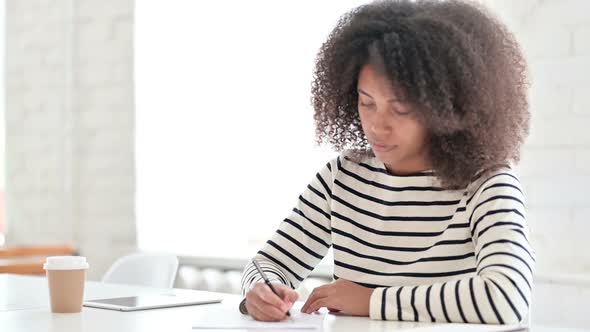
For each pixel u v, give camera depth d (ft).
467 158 4.50
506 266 4.04
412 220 4.67
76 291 4.59
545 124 7.63
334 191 4.99
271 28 9.66
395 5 4.75
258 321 4.14
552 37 7.55
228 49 10.09
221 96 10.20
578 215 7.46
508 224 4.20
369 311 4.20
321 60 5.10
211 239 10.43
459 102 4.47
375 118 4.50
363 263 4.74
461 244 4.49
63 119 11.84
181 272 10.25
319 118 5.15
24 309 4.82
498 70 4.58
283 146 9.62
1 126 12.53
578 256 7.47
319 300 4.36
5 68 12.47
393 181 4.77
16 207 12.40
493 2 7.84
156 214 10.93
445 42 4.42
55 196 11.94
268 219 9.82
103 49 11.38
